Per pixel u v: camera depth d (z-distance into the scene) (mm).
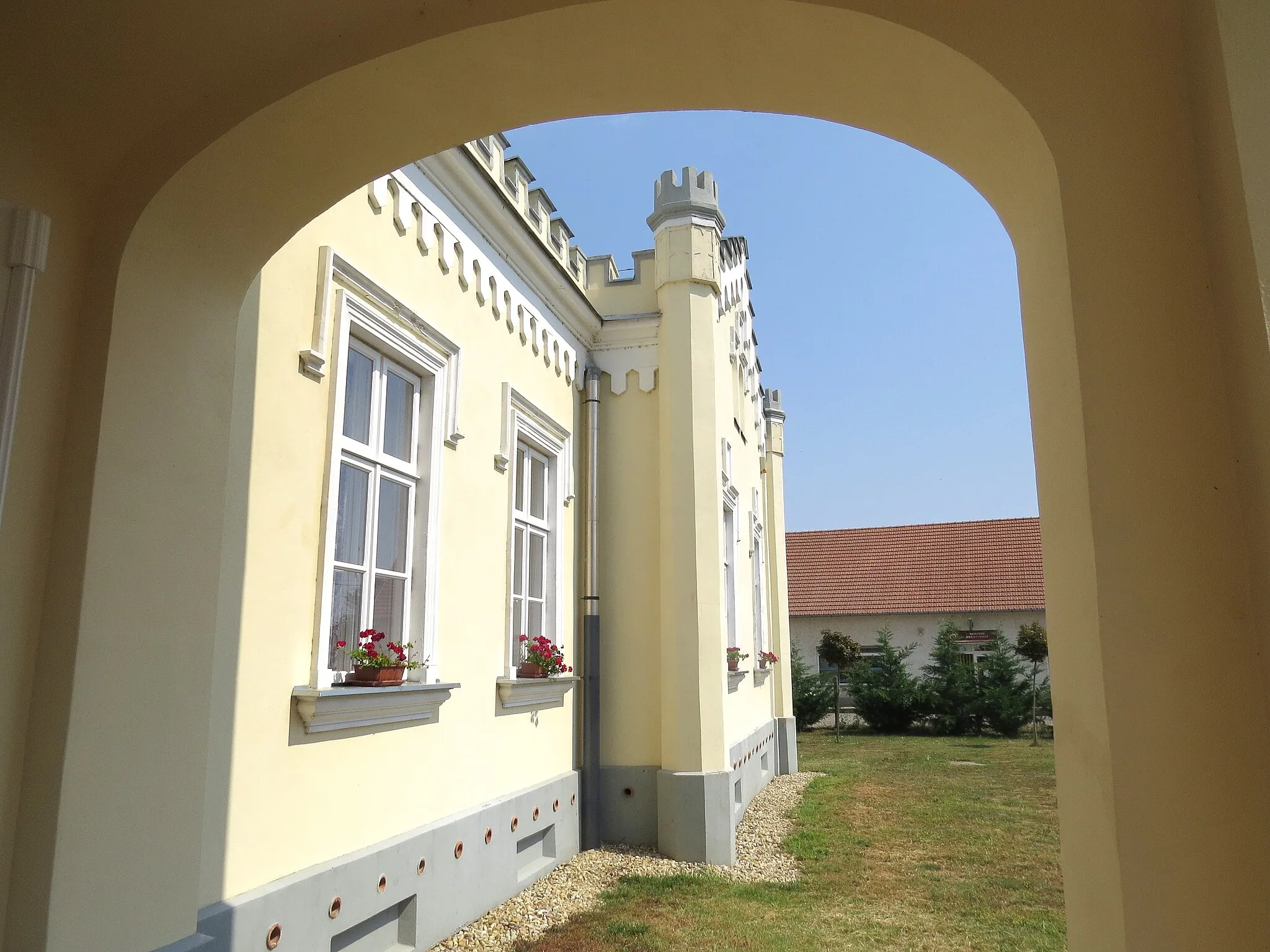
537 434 8320
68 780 2725
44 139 2873
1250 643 2145
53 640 2789
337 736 4910
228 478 4172
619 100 3174
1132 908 2098
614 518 9727
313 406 4852
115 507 2949
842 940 6336
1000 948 6203
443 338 6277
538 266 8141
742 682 12812
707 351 9859
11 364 2691
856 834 10234
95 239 3053
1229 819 2098
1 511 2648
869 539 32594
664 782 8859
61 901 2688
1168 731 2145
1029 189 2668
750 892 7582
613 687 9383
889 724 24672
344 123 3148
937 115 2902
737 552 13141
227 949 3891
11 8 2633
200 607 3334
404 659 5230
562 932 6312
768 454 17688
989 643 25344
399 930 5527
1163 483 2240
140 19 2758
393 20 2896
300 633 4645
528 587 8281
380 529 5695
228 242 3430
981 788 13953
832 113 3166
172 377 3230
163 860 3107
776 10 2678
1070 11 2521
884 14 2602
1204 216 2305
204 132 3025
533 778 7797
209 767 3941
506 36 2840
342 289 5113
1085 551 2301
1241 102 2068
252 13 2807
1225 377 2234
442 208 6430
